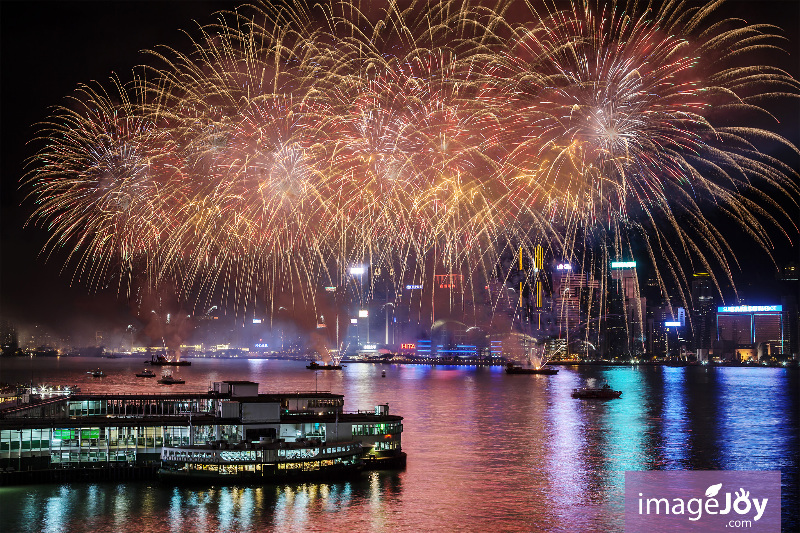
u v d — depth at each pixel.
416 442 197.88
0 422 134.75
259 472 135.75
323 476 139.50
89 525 113.62
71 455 135.25
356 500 129.00
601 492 141.12
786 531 120.12
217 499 126.94
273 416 144.38
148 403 158.88
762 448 195.38
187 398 160.88
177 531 111.81
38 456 133.88
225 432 141.50
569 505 131.38
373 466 151.50
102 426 136.62
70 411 155.00
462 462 166.75
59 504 122.88
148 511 120.12
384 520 119.25
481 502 131.25
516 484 145.50
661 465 168.75
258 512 120.81
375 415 157.62
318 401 166.12
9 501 124.06
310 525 115.75
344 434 149.50
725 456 182.25
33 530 111.44
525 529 117.56
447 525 118.00
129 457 137.38
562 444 197.62
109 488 132.00
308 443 139.62
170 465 135.38
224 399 151.00
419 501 130.00
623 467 165.38
